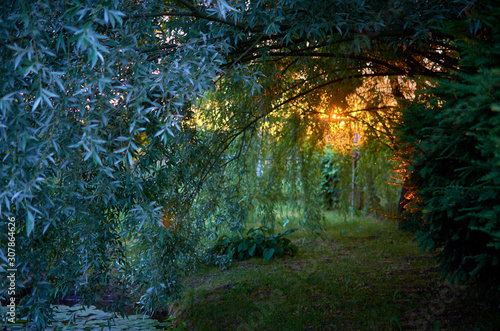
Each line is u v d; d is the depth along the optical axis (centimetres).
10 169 190
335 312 397
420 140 268
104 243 298
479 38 228
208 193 461
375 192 930
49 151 209
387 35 272
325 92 541
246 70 261
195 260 468
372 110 602
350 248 674
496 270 287
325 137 622
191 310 440
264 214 621
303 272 532
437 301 392
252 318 403
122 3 231
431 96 287
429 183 275
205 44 244
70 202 247
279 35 285
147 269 349
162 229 281
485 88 192
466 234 275
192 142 354
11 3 196
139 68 218
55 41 220
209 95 509
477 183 232
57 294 294
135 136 268
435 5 251
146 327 414
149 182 283
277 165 602
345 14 259
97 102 217
